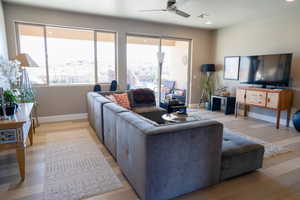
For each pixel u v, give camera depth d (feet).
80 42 15.64
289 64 13.34
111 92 14.34
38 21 13.60
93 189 6.38
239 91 16.26
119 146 7.29
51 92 14.71
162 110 13.91
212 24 18.12
